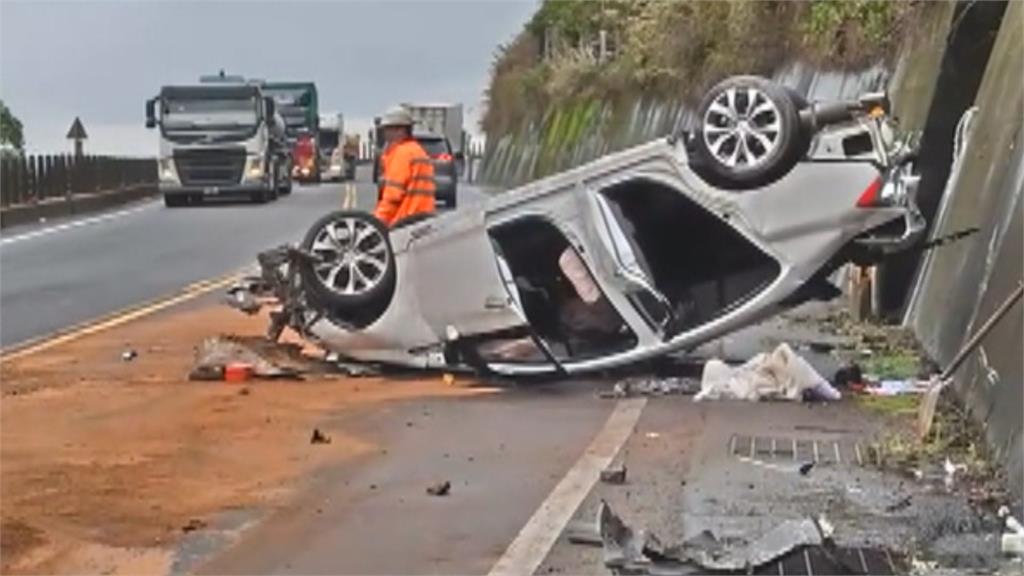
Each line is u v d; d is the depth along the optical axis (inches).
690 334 552.1
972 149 626.5
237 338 603.5
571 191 554.6
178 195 1909.4
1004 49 621.0
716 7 1378.0
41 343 688.4
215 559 334.3
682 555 316.8
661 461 415.5
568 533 341.7
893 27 923.4
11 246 1283.2
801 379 508.4
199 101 1866.4
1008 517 341.4
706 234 569.6
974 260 541.6
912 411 478.0
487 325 559.5
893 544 326.0
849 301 731.4
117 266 1075.9
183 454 440.1
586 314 563.5
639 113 1657.2
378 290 570.9
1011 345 407.5
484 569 319.0
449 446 447.2
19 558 337.1
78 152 1987.0
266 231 1397.6
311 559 331.6
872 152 530.0
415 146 616.1
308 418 496.4
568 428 471.2
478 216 558.6
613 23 1934.1
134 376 587.2
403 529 353.4
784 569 308.0
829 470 400.2
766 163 531.2
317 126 2751.0
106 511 376.5
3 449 449.4
